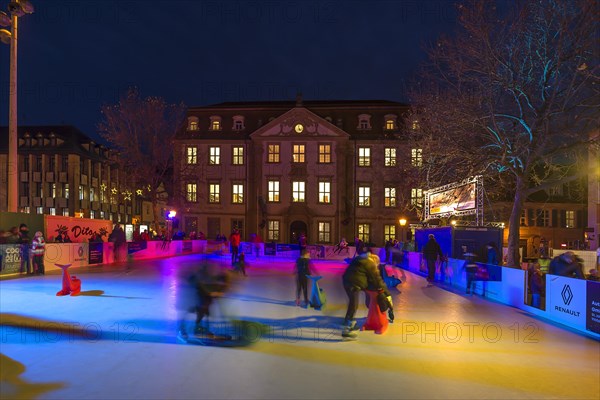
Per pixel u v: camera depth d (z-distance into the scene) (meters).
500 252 20.19
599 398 5.21
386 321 8.52
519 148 19.89
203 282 7.66
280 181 42.88
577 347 7.53
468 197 21.39
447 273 17.08
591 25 16.20
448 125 20.89
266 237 42.78
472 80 19.36
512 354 7.04
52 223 21.78
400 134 42.28
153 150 39.31
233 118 44.28
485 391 5.39
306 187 42.62
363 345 7.42
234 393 5.21
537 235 44.03
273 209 42.81
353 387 5.45
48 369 6.01
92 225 25.17
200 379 5.67
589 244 29.83
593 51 16.50
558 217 44.03
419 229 26.17
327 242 42.31
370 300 8.55
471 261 14.70
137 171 40.59
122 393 5.20
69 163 56.78
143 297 12.12
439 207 24.73
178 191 42.59
